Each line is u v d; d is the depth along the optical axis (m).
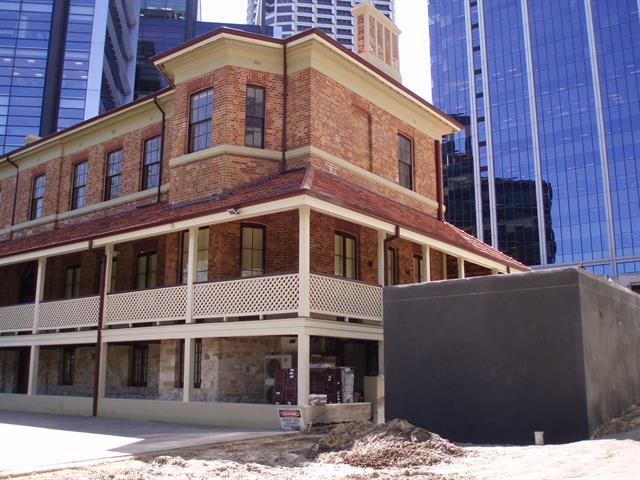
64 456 10.26
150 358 20.39
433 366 12.88
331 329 15.06
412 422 12.89
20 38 83.00
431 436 10.66
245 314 15.32
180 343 18.48
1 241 27.11
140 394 20.44
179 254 18.62
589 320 11.91
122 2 97.94
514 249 91.56
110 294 18.78
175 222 16.64
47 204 25.45
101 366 18.55
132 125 22.73
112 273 21.80
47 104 81.25
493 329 12.34
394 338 13.45
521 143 93.56
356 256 19.41
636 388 14.19
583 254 86.75
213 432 13.62
